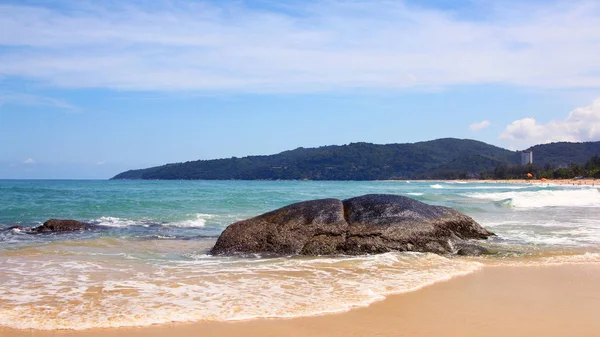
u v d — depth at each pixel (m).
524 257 12.70
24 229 19.12
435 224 14.02
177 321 6.96
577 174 171.75
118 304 7.80
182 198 38.97
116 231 19.23
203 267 11.25
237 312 7.40
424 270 10.90
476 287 9.27
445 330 6.66
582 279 10.05
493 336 6.43
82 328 6.65
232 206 31.47
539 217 24.45
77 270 10.71
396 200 14.70
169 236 17.72
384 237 13.42
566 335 6.49
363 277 10.11
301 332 6.54
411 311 7.57
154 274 10.31
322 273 10.52
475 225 15.37
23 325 6.76
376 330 6.64
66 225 19.41
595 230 18.64
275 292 8.71
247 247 13.62
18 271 10.55
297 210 14.41
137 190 58.34
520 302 8.16
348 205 14.66
